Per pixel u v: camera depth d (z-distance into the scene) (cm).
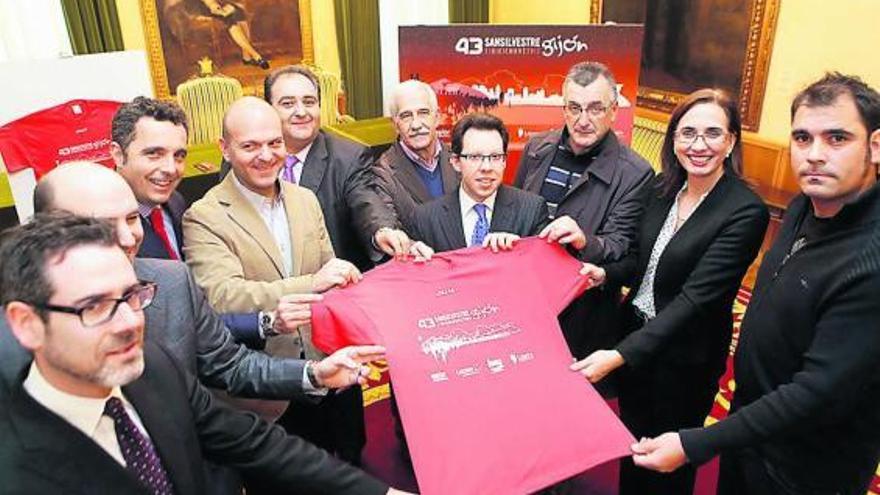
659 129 466
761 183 409
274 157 176
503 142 190
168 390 115
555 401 150
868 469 137
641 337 169
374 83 599
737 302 378
